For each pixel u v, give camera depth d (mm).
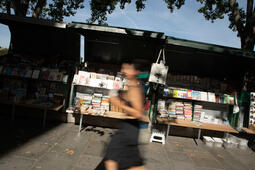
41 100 5246
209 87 5504
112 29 4117
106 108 5207
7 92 5148
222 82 5543
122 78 5234
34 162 3012
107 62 5551
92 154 3564
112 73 5465
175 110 5363
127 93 2314
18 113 5320
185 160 3822
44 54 5594
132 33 4098
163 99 5363
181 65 5461
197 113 5262
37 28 5055
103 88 5406
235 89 5426
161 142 4754
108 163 2225
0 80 5371
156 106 5211
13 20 4336
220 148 4797
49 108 4695
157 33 4078
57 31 5043
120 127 2303
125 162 2195
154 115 5211
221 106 5586
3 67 5023
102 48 5227
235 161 4078
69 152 3535
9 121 4809
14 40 5434
